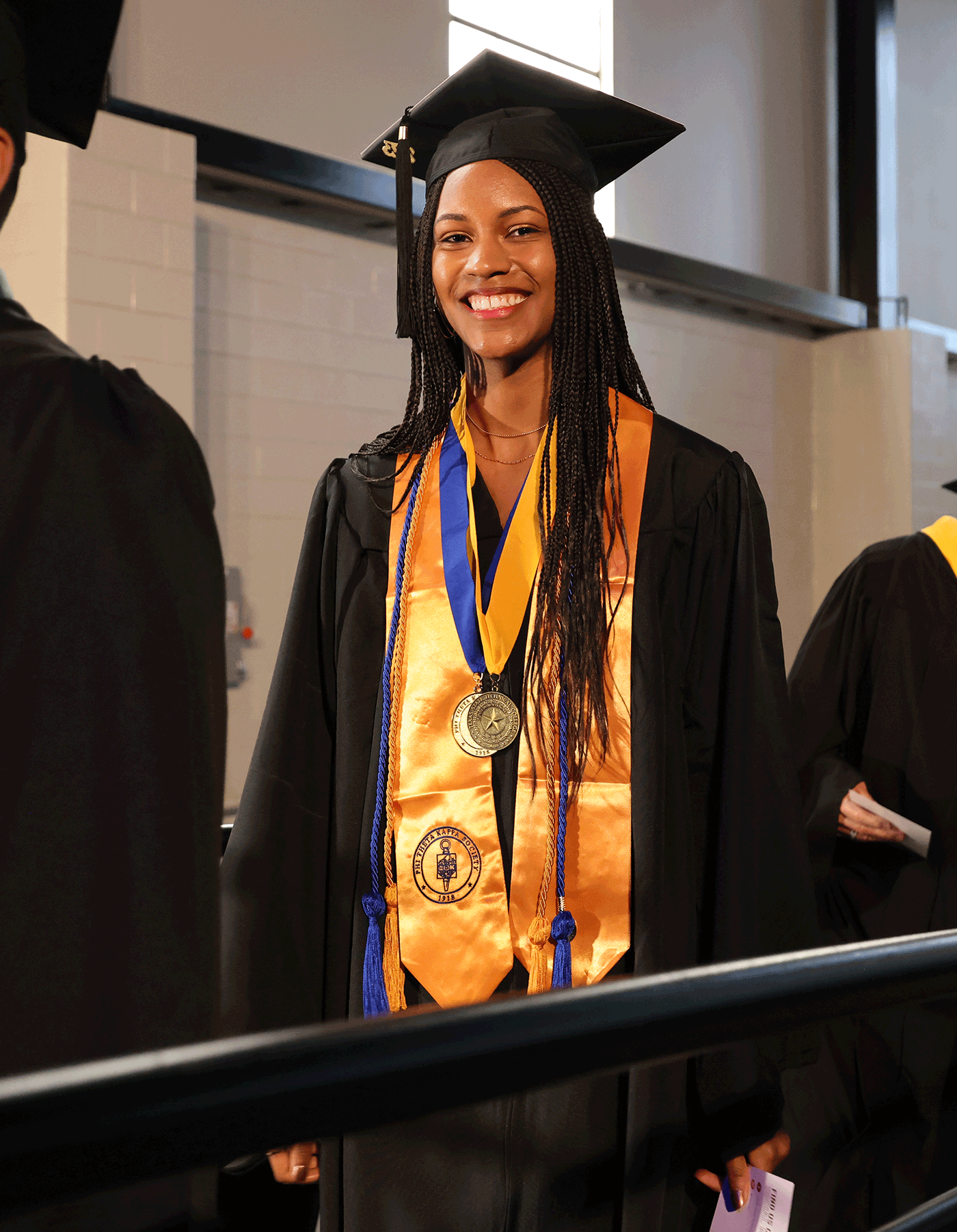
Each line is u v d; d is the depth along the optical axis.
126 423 0.68
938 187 7.77
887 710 2.13
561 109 1.46
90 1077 0.47
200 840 0.64
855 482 6.95
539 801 1.17
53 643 0.61
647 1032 0.64
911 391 6.82
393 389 4.75
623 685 1.19
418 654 1.23
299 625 1.31
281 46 4.37
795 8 6.75
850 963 0.77
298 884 1.24
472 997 1.15
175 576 0.65
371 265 4.67
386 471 1.34
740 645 1.27
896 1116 1.95
